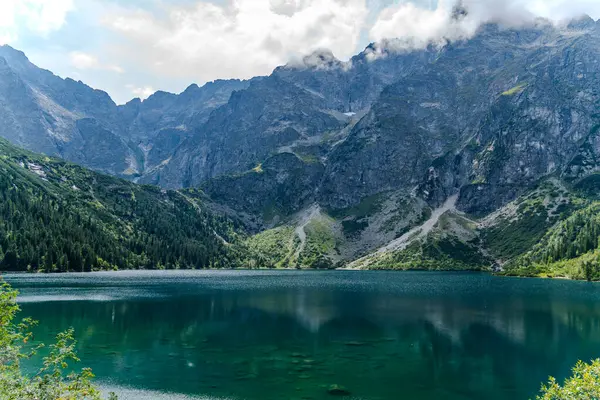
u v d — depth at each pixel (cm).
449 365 7231
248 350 8100
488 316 11750
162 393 5875
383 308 13175
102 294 15662
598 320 11219
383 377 6600
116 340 8812
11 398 3066
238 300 14862
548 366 7219
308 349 8194
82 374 3612
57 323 10231
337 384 6272
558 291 18600
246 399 5688
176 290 18012
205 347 8312
